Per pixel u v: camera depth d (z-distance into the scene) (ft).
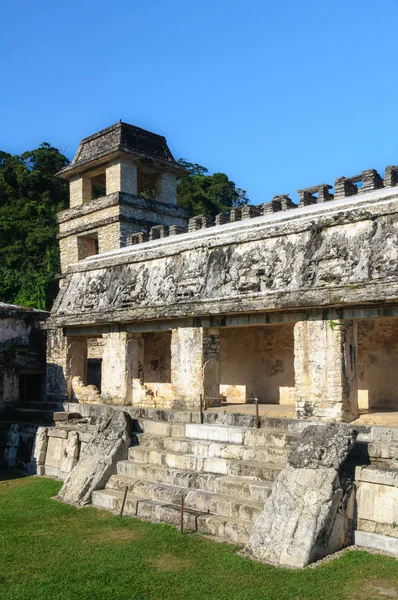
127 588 24.76
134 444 42.63
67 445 47.24
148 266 54.13
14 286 128.26
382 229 37.83
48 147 164.55
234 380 58.18
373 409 46.32
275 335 55.93
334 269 39.22
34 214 145.38
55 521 34.78
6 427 55.31
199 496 33.27
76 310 59.52
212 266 47.85
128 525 33.35
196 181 168.86
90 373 87.04
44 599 23.95
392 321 47.21
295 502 28.66
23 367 63.67
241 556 27.66
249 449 36.11
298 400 40.88
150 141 92.22
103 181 102.58
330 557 27.30
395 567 25.95
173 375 49.85
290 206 67.00
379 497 28.91
